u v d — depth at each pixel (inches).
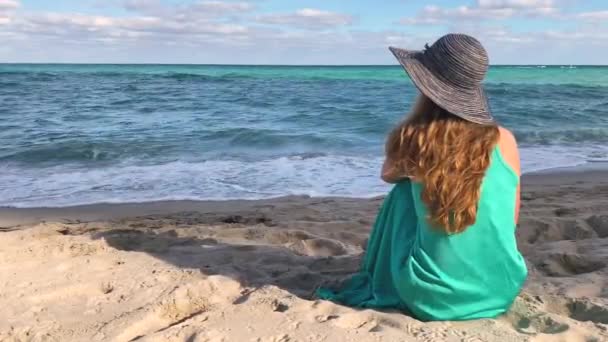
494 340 94.3
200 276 130.6
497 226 97.1
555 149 431.2
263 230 183.2
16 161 378.0
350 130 522.6
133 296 119.3
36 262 142.1
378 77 1940.2
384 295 110.7
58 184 314.5
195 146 432.8
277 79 1727.4
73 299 119.5
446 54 94.6
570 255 146.9
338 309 108.2
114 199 281.6
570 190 275.7
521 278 102.8
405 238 105.0
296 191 292.5
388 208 111.2
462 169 92.5
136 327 105.0
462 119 93.9
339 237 183.9
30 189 303.1
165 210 257.0
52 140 460.4
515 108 713.0
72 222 236.8
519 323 105.0
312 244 167.0
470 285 100.0
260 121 607.2
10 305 114.7
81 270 136.1
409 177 98.9
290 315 105.1
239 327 100.7
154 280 128.8
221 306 114.7
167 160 380.2
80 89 1200.2
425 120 96.6
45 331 103.0
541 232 179.9
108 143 432.5
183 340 97.6
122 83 1455.5
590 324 102.0
